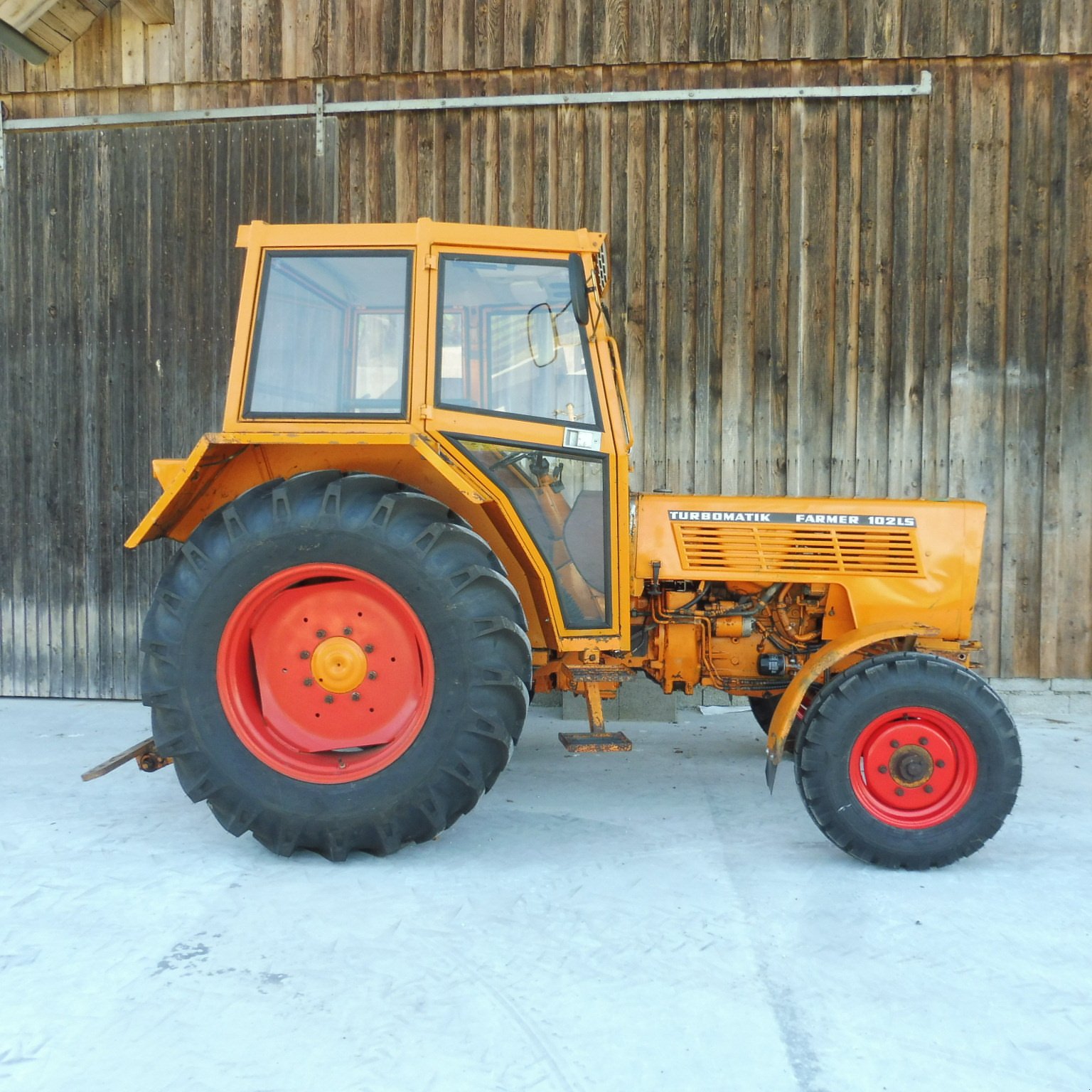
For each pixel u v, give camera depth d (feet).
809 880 8.48
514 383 9.66
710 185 15.47
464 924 7.50
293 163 15.94
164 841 9.46
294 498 8.79
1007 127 15.23
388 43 15.69
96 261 16.17
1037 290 15.30
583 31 15.44
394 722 9.04
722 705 16.11
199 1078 5.43
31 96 16.33
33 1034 5.87
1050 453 15.38
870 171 15.33
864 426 15.49
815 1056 5.69
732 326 15.53
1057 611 15.47
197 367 16.08
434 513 8.90
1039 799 10.94
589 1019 6.09
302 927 7.43
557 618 9.80
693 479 15.69
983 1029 6.00
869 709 8.68
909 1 15.12
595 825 10.03
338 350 9.52
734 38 15.28
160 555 16.25
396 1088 5.36
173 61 15.99
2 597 16.55
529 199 15.69
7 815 10.29
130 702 16.30
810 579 10.30
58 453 16.33
